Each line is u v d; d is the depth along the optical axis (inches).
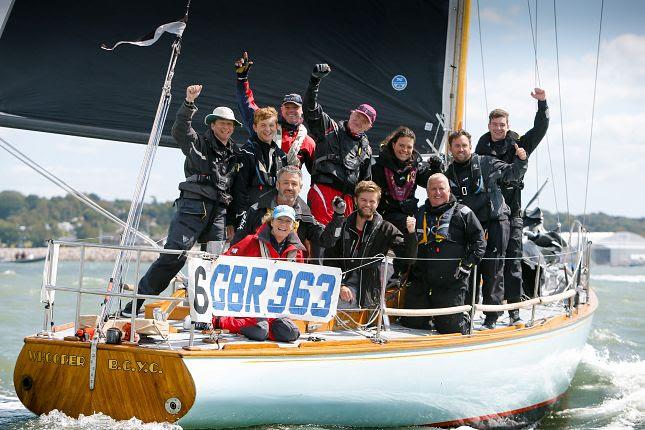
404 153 498.3
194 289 375.6
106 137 622.2
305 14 637.9
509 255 536.7
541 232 690.8
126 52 617.3
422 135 665.6
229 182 458.3
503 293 526.9
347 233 464.1
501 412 491.8
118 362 372.5
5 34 595.5
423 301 491.2
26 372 386.9
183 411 369.1
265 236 421.7
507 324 538.0
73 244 392.2
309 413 403.5
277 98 644.1
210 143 447.5
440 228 478.9
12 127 607.8
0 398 517.7
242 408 381.4
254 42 633.6
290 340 414.3
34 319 893.8
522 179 517.0
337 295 418.0
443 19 655.1
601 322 1039.0
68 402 380.5
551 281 681.0
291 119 499.8
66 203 7421.3
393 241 466.3
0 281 1473.9
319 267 412.2
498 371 475.5
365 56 650.2
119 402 374.3
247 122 519.2
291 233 428.5
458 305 482.0
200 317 377.1
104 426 370.3
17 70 601.3
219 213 460.1
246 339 415.2
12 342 733.9
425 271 486.9
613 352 797.9
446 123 660.1
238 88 523.2
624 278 2317.9
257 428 393.4
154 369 368.8
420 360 429.1
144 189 445.4
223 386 372.8
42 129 612.4
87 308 983.0
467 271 481.7
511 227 536.7
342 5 641.0
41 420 379.6
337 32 643.5
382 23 649.0
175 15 621.6
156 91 623.5
